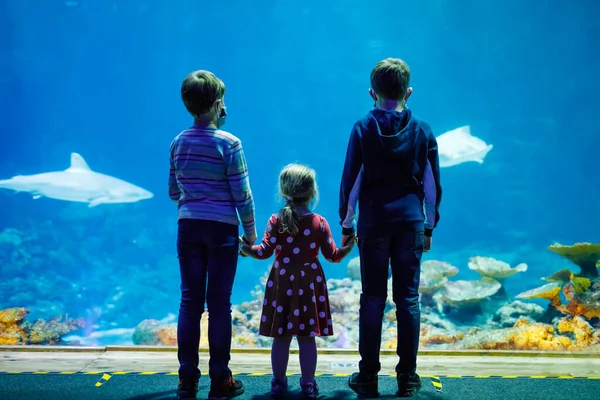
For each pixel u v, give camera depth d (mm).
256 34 28438
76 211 22922
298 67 28953
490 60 26109
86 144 29062
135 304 15938
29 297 15484
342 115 29375
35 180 16562
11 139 27656
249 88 29359
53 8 26906
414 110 27875
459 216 24859
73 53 27844
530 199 24719
